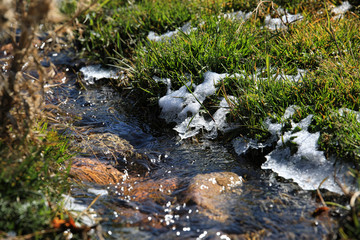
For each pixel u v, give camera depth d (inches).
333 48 166.9
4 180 87.4
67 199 101.4
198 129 156.3
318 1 219.5
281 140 132.4
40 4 83.2
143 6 259.0
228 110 153.6
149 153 141.9
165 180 121.3
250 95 148.6
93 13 233.6
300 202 106.0
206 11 228.7
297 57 168.9
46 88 99.8
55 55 237.0
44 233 84.9
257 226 94.2
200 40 185.3
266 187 115.6
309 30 187.0
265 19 215.6
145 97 182.4
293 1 227.1
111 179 122.0
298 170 121.7
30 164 92.8
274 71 163.5
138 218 98.3
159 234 91.5
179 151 145.3
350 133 118.8
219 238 89.1
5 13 79.6
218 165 133.0
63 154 118.0
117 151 140.6
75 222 91.2
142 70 186.7
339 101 134.6
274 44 181.0
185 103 164.9
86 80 211.5
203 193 108.0
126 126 165.8
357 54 158.2
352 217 89.4
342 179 111.5
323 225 93.7
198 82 171.6
